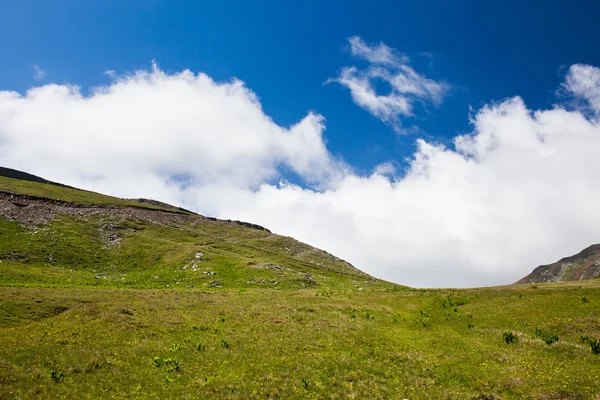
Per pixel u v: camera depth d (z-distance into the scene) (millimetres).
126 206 142000
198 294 55562
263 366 29016
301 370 27938
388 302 55031
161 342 34500
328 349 32500
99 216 118688
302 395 24625
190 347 33562
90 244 96438
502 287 61625
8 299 43875
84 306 44438
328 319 41969
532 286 57688
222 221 176250
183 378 27375
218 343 34438
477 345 33469
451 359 30141
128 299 48750
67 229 100125
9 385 25297
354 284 101625
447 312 47688
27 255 79562
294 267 119750
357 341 34562
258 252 130750
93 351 31578
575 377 24109
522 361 28516
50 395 24516
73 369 28266
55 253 85375
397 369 28344
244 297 55219
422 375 27359
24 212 101375
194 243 121625
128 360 30328
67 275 73875
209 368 29000
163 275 84938
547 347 31312
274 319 41750
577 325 35625
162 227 130250
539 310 42406
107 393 25172
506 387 24234
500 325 39906
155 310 44125
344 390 25141
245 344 34062
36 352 30844
